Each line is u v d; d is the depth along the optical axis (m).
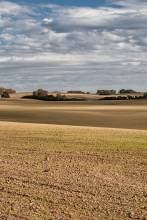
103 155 19.05
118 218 9.73
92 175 14.56
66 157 18.64
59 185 12.97
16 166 16.39
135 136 26.70
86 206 10.66
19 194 11.90
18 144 23.33
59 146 22.22
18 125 37.59
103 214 10.02
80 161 17.55
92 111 76.12
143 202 11.01
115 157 18.48
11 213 10.07
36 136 27.08
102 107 92.25
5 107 90.19
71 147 21.75
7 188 12.59
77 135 27.50
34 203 10.95
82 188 12.57
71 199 11.33
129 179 13.89
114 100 127.06
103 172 15.14
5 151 20.73
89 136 26.78
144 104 103.12
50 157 18.69
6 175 14.55
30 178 14.05
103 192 12.07
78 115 67.00
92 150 20.59
